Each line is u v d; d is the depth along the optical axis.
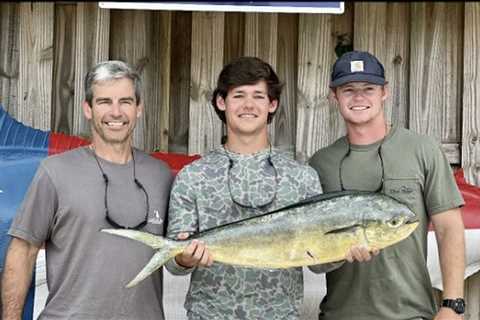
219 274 2.57
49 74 3.63
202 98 3.67
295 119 3.72
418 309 2.81
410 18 3.68
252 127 2.64
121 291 2.59
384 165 2.85
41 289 3.22
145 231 2.64
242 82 2.63
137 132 3.71
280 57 3.73
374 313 2.82
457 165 3.67
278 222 2.44
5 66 3.65
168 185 2.77
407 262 2.80
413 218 2.43
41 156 3.31
